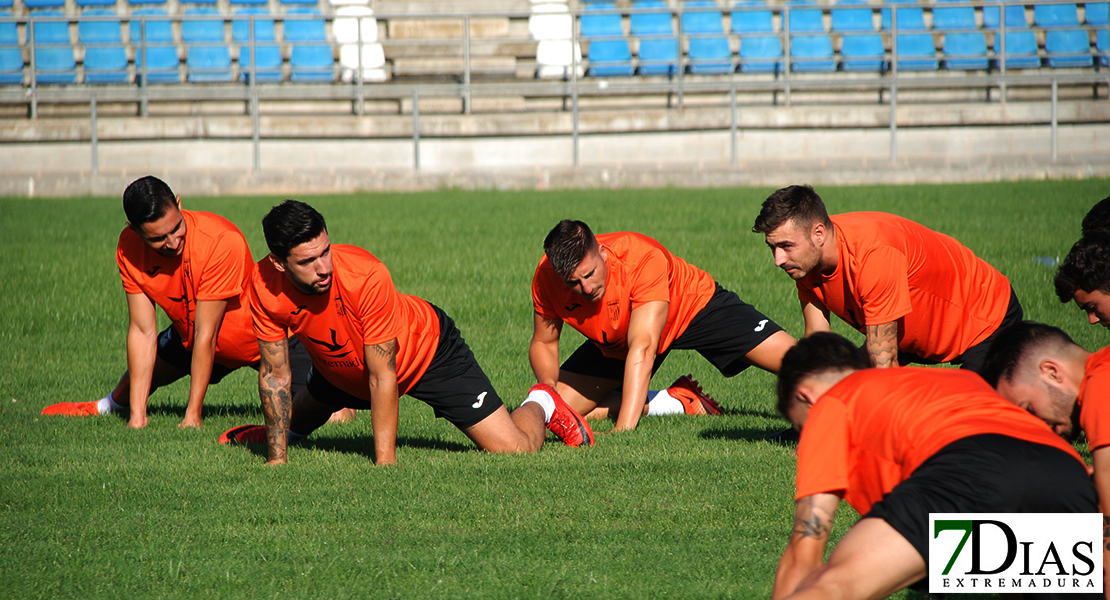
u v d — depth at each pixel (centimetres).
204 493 1002
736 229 3253
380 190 4831
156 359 1380
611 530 894
